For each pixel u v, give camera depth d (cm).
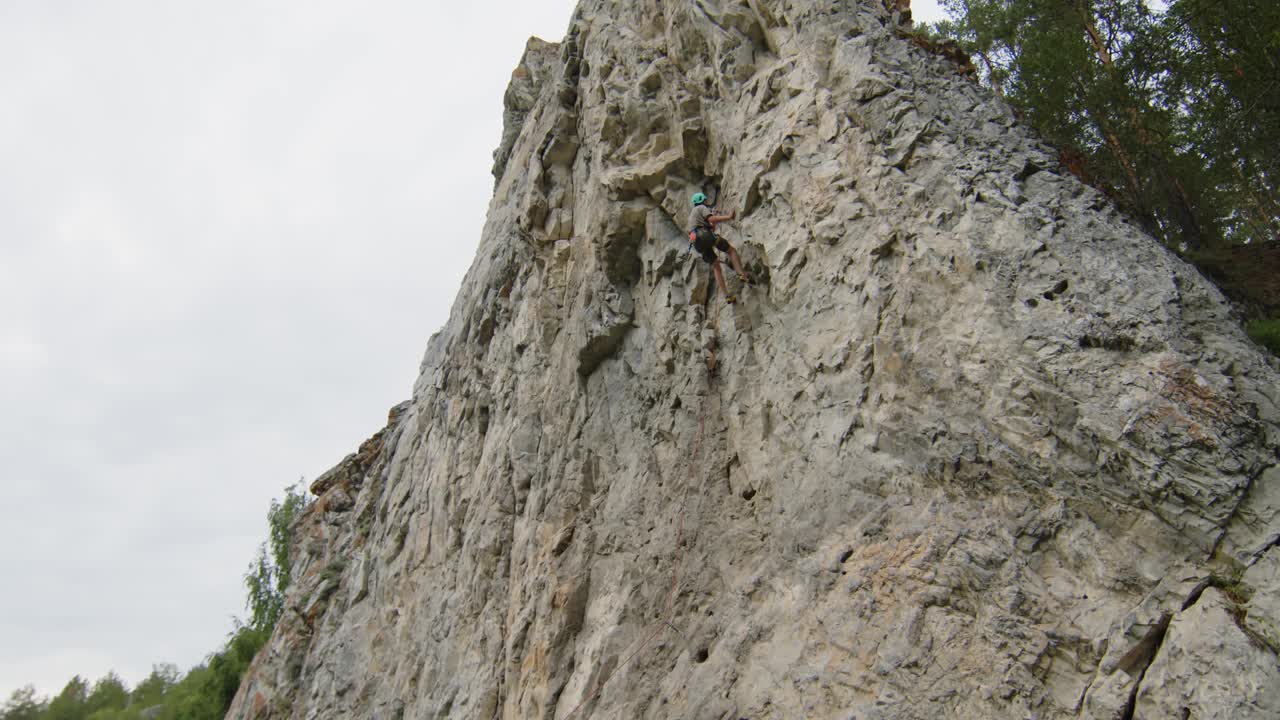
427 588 1683
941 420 765
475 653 1340
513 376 1539
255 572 3806
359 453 2819
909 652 687
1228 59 1346
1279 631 542
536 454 1371
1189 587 595
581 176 1448
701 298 1118
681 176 1184
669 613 958
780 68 1064
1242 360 657
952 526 725
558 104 1498
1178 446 629
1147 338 682
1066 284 744
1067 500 675
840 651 735
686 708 828
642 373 1181
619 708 914
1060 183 817
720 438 1030
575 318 1339
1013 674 630
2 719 6850
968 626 675
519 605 1240
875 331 844
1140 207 1476
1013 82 1614
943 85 937
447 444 1784
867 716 676
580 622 1097
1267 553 577
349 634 1980
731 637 851
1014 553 679
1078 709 597
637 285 1255
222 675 3388
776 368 965
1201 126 1440
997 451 719
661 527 1041
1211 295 702
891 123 922
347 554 2427
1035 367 719
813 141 977
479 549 1412
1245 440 616
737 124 1095
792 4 1084
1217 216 1789
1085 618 627
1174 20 1405
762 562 902
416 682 1548
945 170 862
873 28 1016
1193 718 543
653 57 1277
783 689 758
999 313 761
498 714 1220
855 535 793
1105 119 1517
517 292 1623
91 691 7394
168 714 4709
